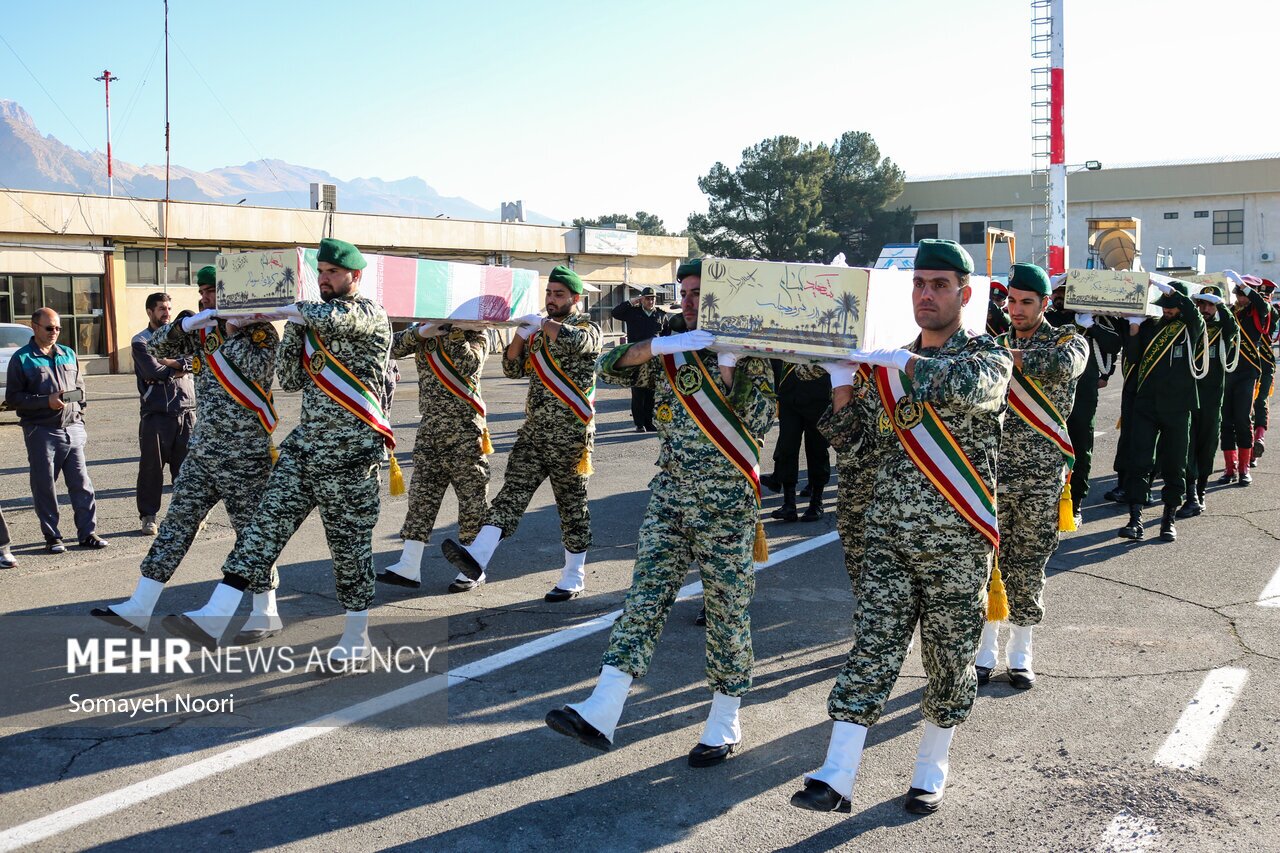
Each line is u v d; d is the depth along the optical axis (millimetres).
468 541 7094
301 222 32438
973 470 3896
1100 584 7203
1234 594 6922
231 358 5789
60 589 7008
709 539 4383
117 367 29531
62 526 9047
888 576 3979
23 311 27703
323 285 5203
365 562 5371
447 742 4629
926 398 3842
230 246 31969
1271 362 12219
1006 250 57469
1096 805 4117
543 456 6590
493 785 4238
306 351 5270
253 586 5203
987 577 3963
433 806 4055
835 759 3902
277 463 5273
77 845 3732
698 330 4367
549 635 6062
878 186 57812
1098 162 34781
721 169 58844
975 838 3877
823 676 5520
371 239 34031
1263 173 52062
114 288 29344
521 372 6773
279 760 4422
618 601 6754
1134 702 5145
